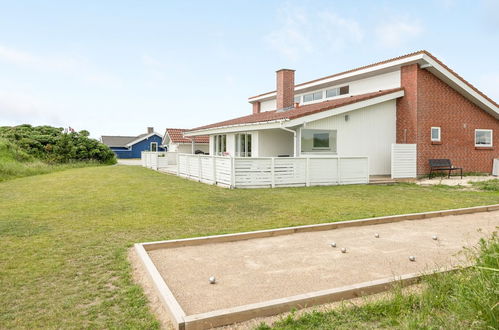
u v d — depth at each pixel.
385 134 17.30
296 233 6.70
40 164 23.52
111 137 61.03
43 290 3.97
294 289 4.00
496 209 9.27
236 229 6.80
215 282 4.21
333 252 5.46
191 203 9.61
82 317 3.36
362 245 5.87
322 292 3.69
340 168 14.57
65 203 9.60
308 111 15.04
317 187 13.51
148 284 4.16
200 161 15.47
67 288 4.04
